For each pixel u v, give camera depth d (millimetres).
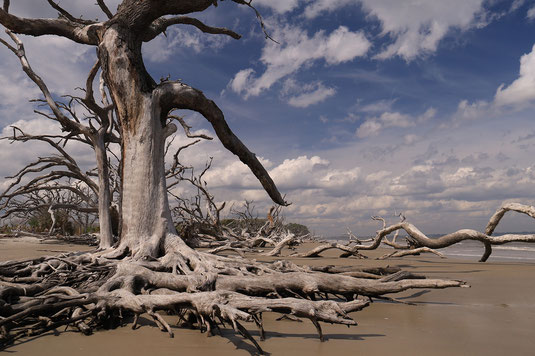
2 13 9617
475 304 6453
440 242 13812
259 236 25641
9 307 4461
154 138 8961
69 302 4512
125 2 9164
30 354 3641
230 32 11867
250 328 4777
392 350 3725
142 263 6957
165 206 8844
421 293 7789
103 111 15883
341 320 4016
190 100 9039
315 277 6238
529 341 4027
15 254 15633
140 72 9148
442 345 3885
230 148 9742
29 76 14875
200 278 5949
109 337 4297
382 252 21797
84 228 33438
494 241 12758
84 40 10297
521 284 8891
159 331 4598
